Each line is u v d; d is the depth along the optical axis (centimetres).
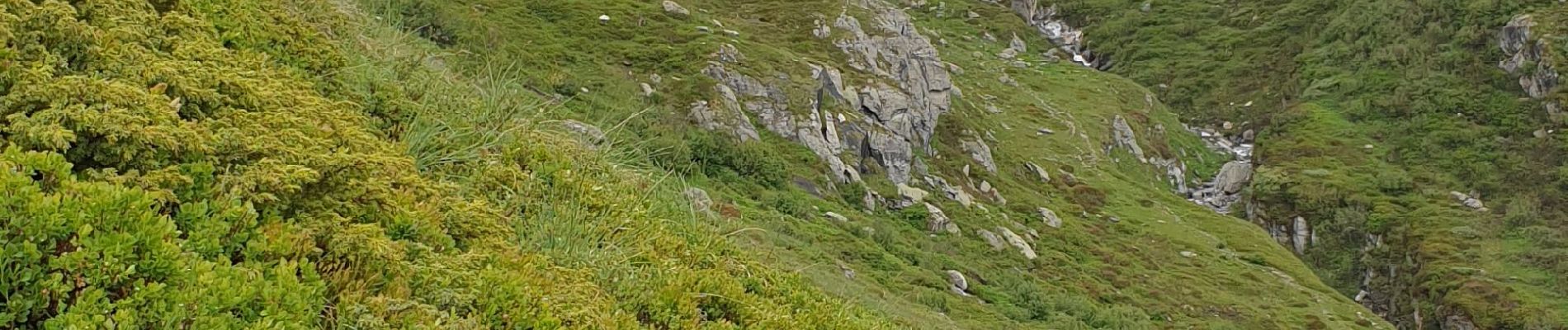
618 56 5259
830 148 5456
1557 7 12438
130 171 443
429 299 490
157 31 635
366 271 478
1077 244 5991
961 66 10681
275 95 614
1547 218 9319
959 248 4831
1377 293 8538
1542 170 10206
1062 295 4312
